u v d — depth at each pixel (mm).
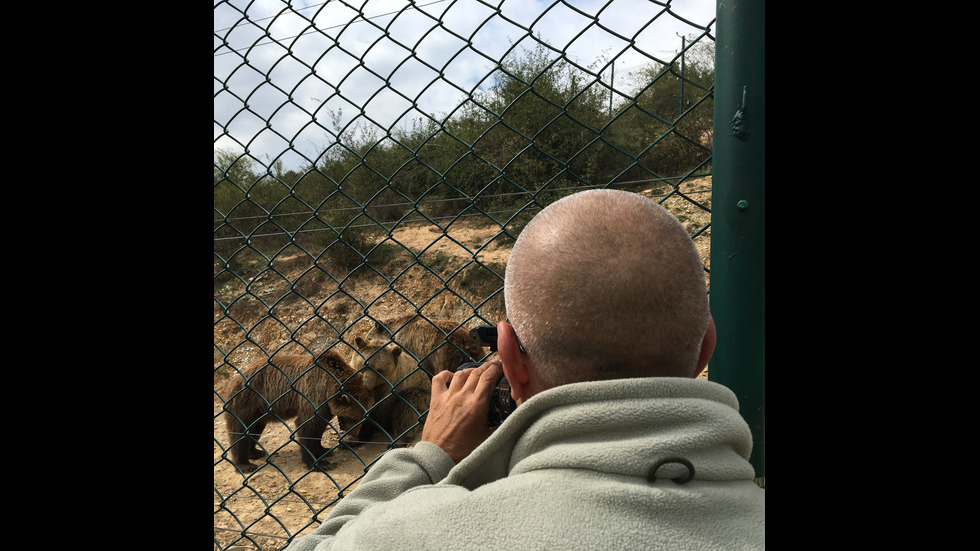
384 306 9695
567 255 862
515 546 779
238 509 4793
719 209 1108
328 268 10906
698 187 5410
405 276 9906
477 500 846
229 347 10500
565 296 852
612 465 793
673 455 783
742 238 1089
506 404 1174
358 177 10398
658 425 806
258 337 10398
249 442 6098
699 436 790
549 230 906
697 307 875
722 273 1108
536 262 889
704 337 960
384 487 1172
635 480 793
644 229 875
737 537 767
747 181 1082
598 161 5742
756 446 1106
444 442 1208
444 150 6789
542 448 868
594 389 825
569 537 767
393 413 6324
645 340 843
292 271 11234
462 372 1297
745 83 1075
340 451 6195
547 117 5422
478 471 961
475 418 1202
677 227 911
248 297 11125
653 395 812
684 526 766
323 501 4891
